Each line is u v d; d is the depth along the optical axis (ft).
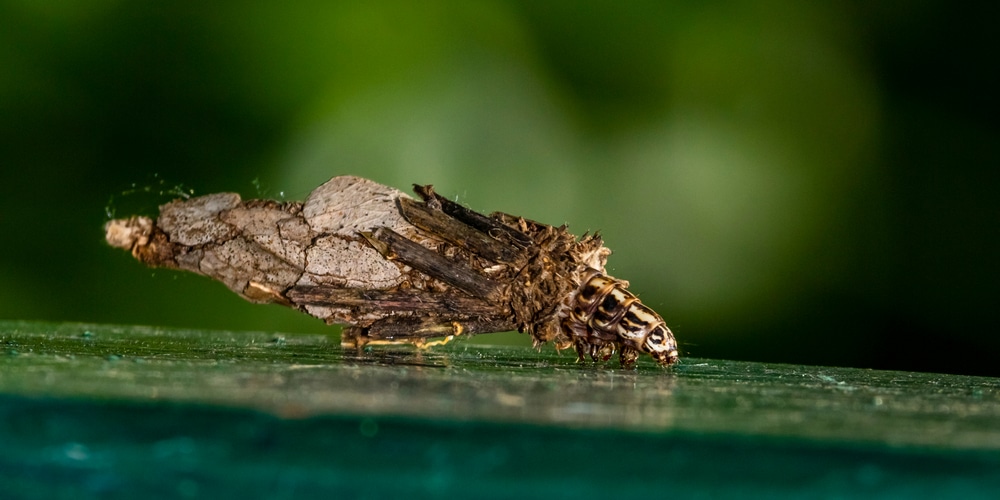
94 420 0.41
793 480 0.39
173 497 0.40
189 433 0.40
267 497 0.39
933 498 0.39
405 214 0.91
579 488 0.38
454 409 0.44
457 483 0.38
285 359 0.76
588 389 0.59
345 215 0.91
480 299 0.91
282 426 0.40
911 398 0.63
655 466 0.39
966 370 1.88
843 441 0.39
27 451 0.40
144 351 0.80
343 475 0.39
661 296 1.95
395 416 0.40
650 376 0.75
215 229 0.91
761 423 0.45
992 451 0.39
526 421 0.41
